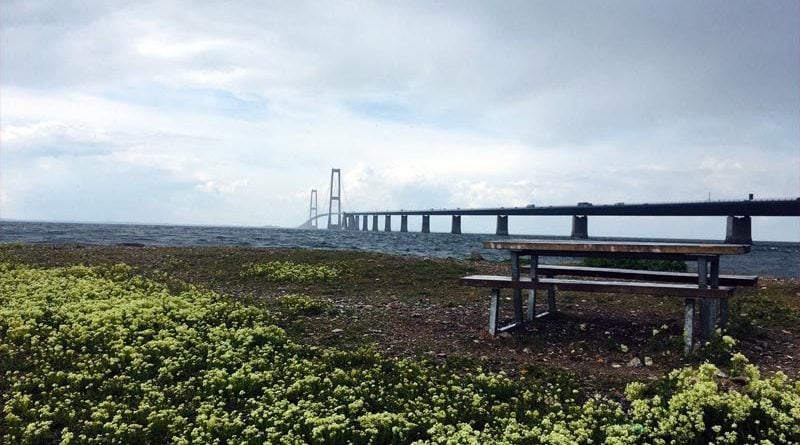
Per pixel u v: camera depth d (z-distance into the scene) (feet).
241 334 36.55
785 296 53.06
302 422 25.20
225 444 24.03
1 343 34.12
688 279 40.73
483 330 40.73
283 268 67.97
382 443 23.85
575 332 39.50
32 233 193.57
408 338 38.81
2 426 24.59
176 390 28.32
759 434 22.75
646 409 24.72
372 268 69.77
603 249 35.35
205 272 67.41
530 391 28.68
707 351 32.55
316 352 35.09
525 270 69.56
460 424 24.45
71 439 23.53
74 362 31.60
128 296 47.91
